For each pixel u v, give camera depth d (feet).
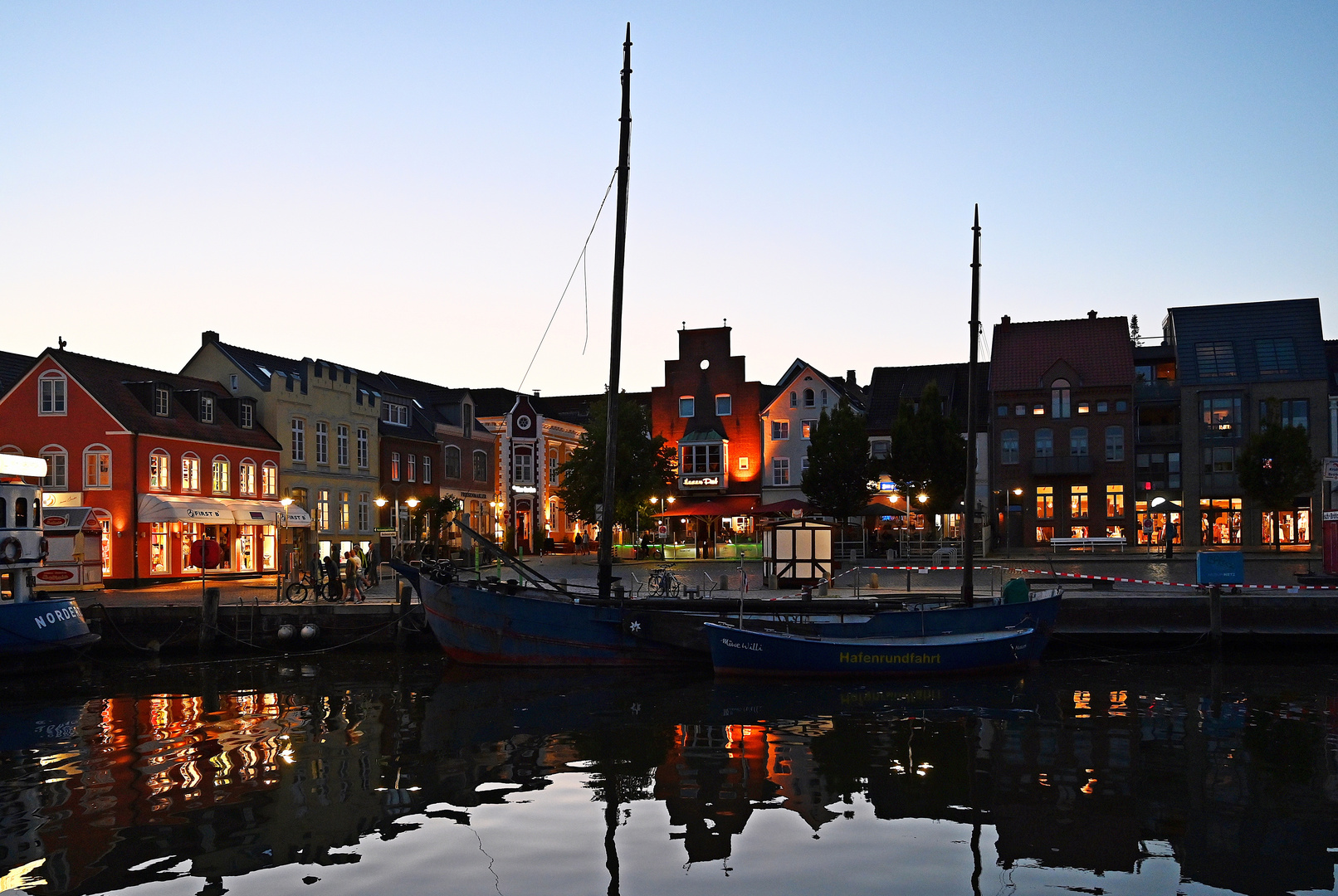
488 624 90.48
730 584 125.90
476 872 39.50
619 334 95.55
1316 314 214.28
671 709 71.82
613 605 90.84
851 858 40.88
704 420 243.40
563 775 53.88
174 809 48.39
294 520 172.04
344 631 107.24
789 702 74.08
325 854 41.81
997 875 39.01
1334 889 37.99
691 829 44.62
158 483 151.23
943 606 96.73
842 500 201.98
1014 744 60.18
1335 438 207.21
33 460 100.37
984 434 223.71
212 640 107.04
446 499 202.49
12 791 51.90
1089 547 205.46
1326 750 58.39
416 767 55.93
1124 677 84.23
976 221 99.50
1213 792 50.06
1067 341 224.94
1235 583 97.40
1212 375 212.43
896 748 59.26
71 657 94.73
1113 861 40.65
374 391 209.77
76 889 38.27
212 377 180.55
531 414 253.65
